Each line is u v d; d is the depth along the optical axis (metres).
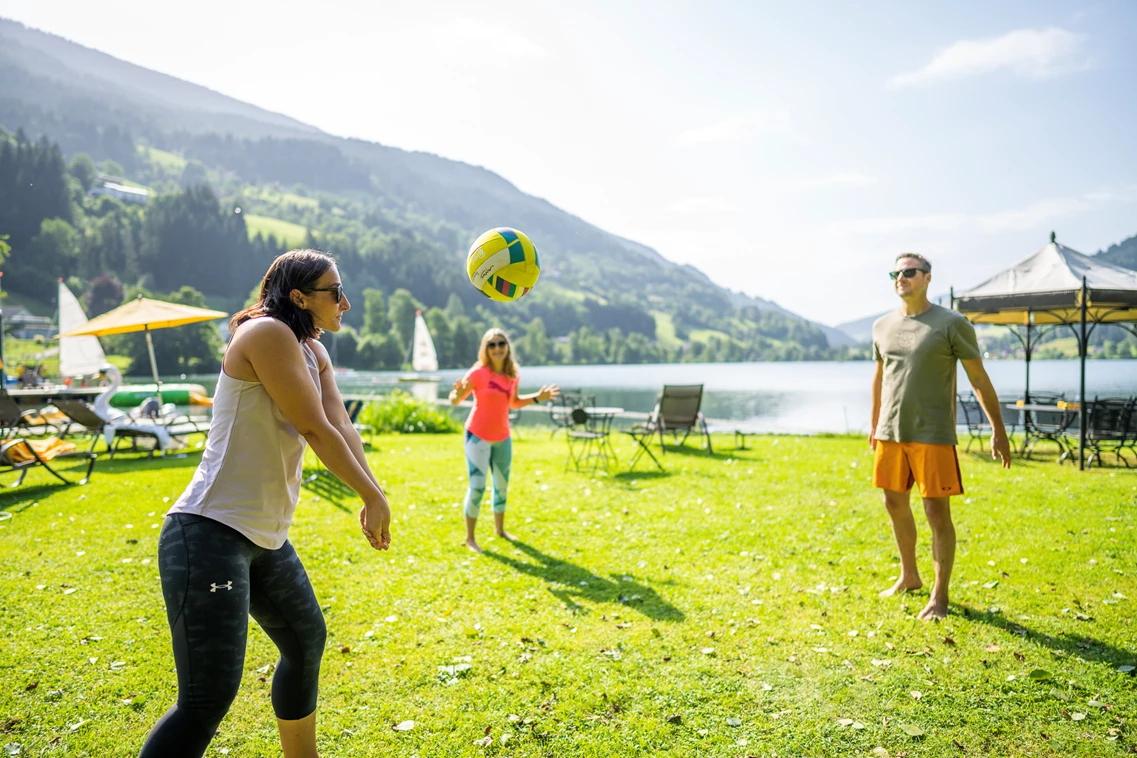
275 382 1.85
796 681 3.11
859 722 2.75
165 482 7.98
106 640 3.58
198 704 1.74
